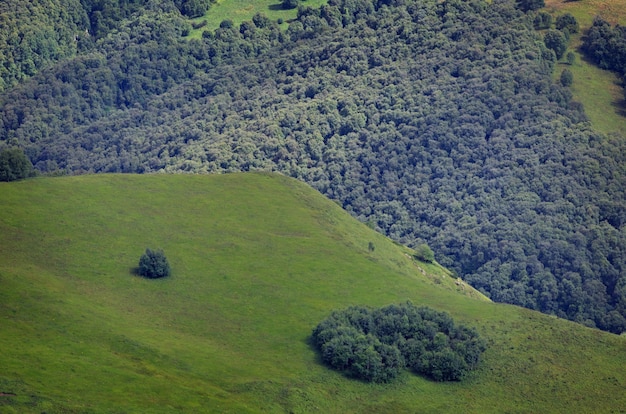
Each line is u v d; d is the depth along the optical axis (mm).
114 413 173500
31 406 168375
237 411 188250
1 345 192125
